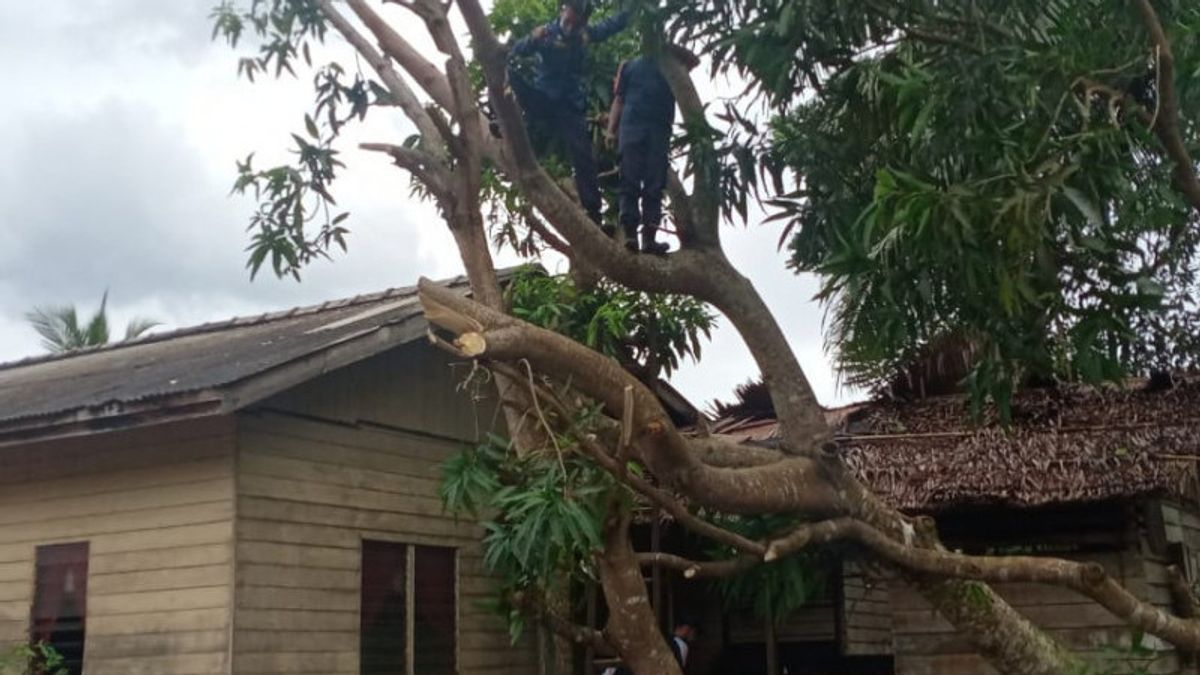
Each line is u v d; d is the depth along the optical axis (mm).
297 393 9219
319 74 7859
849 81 6703
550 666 10297
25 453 9539
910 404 10070
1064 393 9477
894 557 6789
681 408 11539
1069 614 8469
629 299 9219
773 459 7059
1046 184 5734
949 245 5848
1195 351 9406
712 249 7305
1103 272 6453
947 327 7215
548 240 8609
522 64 7027
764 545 6488
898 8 6359
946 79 6082
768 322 7227
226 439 8688
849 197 7148
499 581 10758
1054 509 8602
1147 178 6301
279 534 8898
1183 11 6613
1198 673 8453
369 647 9531
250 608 8562
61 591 9180
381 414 9977
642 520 9445
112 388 8867
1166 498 8445
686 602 11289
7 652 8938
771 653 8797
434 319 5742
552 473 6090
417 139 8078
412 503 10125
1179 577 7738
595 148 7984
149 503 8906
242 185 7711
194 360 9711
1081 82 6105
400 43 7777
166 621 8641
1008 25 6242
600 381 5914
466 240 7254
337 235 7898
